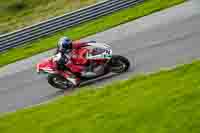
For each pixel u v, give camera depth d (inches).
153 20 1236.5
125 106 676.1
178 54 926.4
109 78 892.0
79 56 890.7
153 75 820.6
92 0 1892.2
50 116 764.6
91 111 714.2
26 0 2190.0
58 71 905.5
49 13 1923.0
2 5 2192.4
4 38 1382.9
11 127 775.1
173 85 716.0
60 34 1401.3
